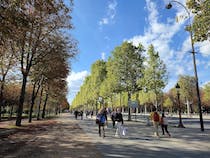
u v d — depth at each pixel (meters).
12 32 10.71
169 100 89.56
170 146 11.48
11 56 22.47
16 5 9.95
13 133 18.22
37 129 22.05
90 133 18.25
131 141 13.38
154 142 12.91
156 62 33.34
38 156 8.95
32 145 11.94
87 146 11.52
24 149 10.66
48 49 24.33
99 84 60.38
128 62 36.50
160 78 33.34
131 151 10.05
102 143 12.57
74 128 23.44
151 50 33.66
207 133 17.91
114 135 16.70
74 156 8.91
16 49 21.09
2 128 20.73
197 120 42.59
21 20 10.41
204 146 11.48
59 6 14.80
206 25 11.14
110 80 38.31
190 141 13.34
